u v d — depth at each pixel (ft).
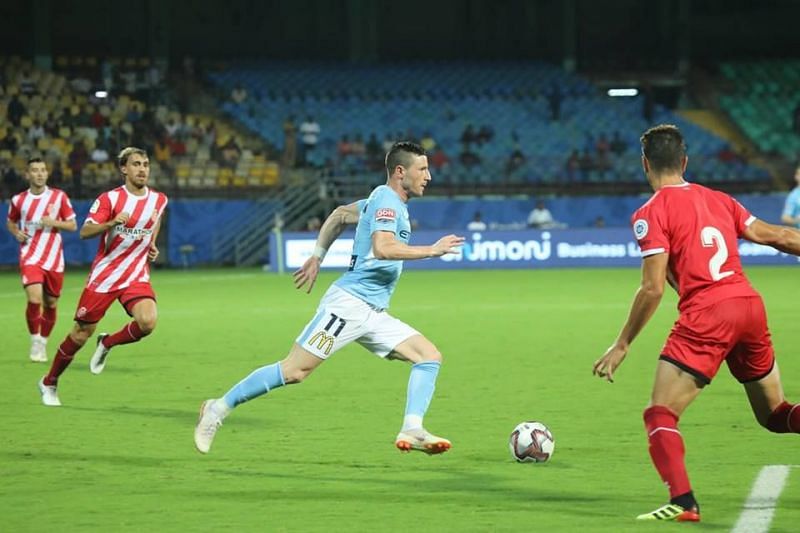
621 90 350.43
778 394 58.49
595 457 70.44
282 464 69.10
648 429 54.65
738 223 57.72
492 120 372.17
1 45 363.76
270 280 257.14
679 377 55.06
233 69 380.17
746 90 396.16
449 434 78.69
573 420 83.82
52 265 121.49
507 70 398.21
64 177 313.12
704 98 393.91
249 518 55.83
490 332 146.30
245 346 133.28
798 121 377.71
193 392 99.19
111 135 328.08
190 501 59.62
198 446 67.10
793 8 412.36
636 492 61.00
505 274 269.44
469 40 407.44
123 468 68.13
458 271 285.43
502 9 407.44
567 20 403.34
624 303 186.60
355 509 57.57
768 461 68.39
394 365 115.96
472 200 320.29
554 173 341.41
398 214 65.67
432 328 151.64
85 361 120.78
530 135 368.27
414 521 54.95
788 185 341.82
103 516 56.34
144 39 378.12
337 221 72.43
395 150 66.74
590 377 106.32
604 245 294.66
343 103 369.50
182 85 362.33
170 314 175.01
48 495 61.11
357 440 76.74
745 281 56.34
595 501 58.95
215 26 387.34
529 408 89.35
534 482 63.67
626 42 410.11
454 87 386.93
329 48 398.21
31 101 336.49
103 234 93.97
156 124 334.44
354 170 332.39
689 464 67.62
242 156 335.67
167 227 310.45
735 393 95.35
